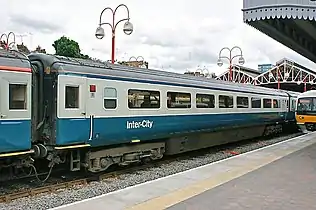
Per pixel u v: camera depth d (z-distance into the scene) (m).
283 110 26.25
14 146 8.96
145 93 12.61
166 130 13.66
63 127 9.87
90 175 11.77
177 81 14.20
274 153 15.20
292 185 9.20
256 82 68.94
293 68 66.56
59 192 9.56
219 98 17.17
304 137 23.30
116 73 11.50
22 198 8.90
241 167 11.76
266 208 7.18
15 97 8.99
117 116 11.47
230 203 7.52
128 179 11.27
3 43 28.00
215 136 17.72
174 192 8.44
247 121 20.19
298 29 17.25
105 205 7.36
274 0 12.57
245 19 13.21
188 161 14.83
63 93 9.89
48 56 10.09
